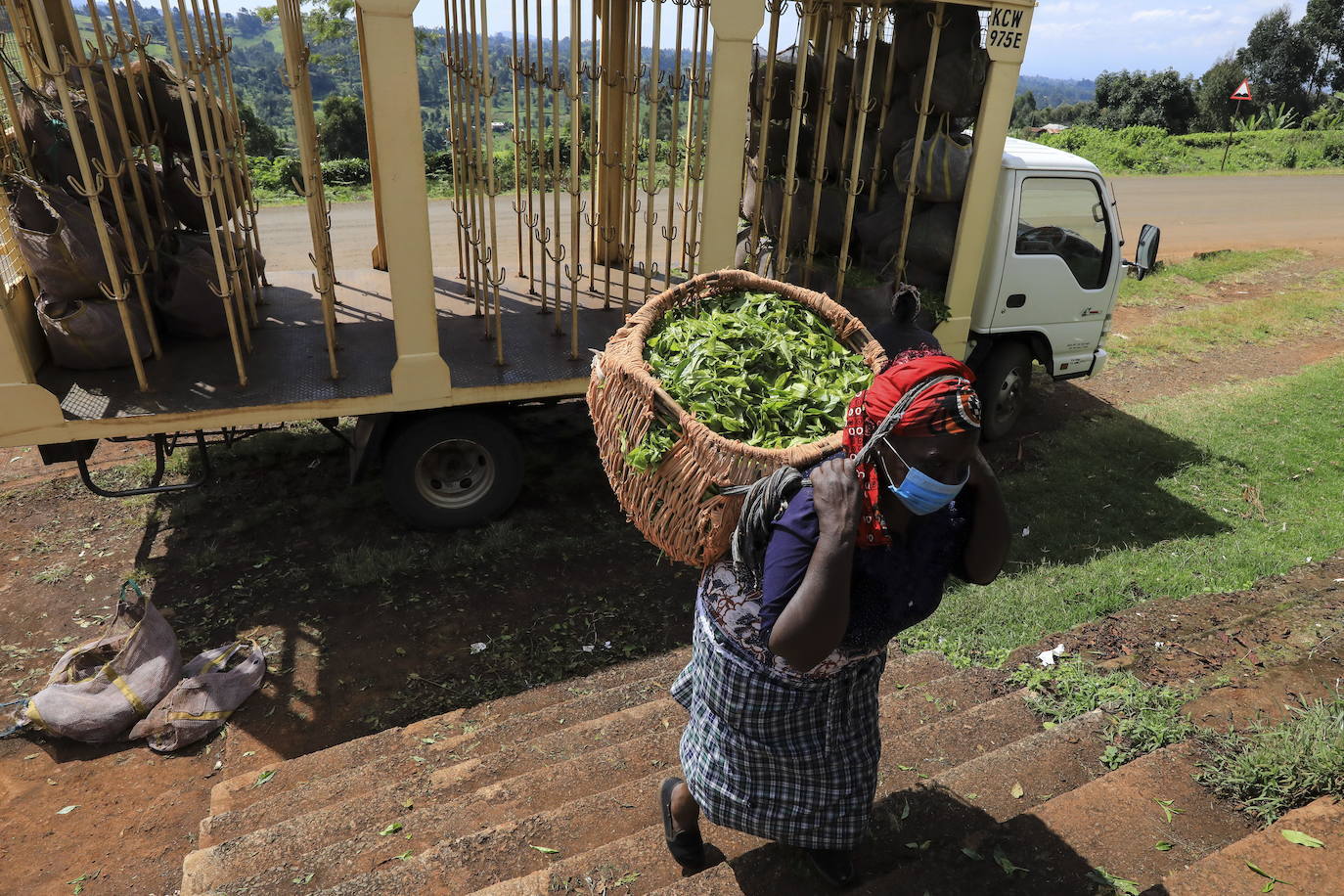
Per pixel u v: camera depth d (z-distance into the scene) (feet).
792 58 20.81
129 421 14.65
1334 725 8.99
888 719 11.48
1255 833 7.37
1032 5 17.69
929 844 8.18
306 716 14.03
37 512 19.53
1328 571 14.79
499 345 17.47
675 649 15.65
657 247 28.99
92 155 16.02
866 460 6.04
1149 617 13.39
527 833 9.23
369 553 17.88
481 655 15.37
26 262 15.26
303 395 15.80
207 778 12.94
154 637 14.42
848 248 19.36
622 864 8.43
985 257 21.40
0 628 15.93
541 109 18.84
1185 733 9.68
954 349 20.62
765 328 8.76
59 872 11.26
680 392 7.75
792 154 17.87
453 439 17.69
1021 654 13.03
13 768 13.10
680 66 16.47
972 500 6.68
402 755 12.34
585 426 23.71
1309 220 60.80
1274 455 23.03
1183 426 25.02
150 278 17.30
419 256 15.42
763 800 7.30
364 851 9.61
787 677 6.80
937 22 17.42
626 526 19.53
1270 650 11.78
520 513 19.81
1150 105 174.91
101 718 13.43
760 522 6.22
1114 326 35.12
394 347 18.13
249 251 19.74
